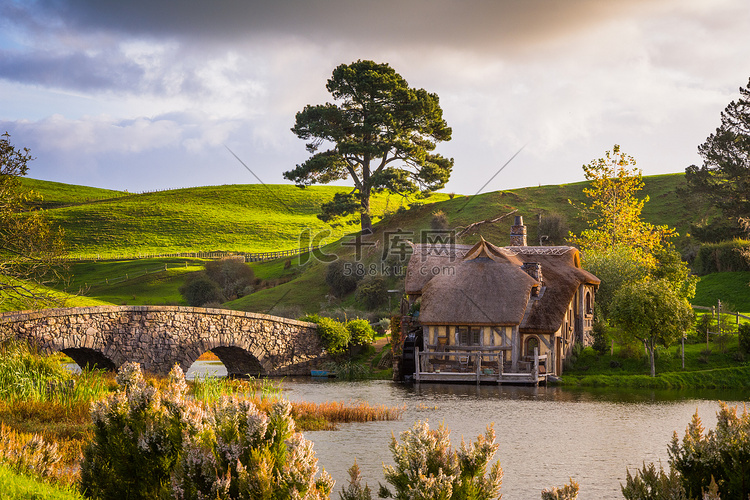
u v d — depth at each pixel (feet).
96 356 123.95
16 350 98.84
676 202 330.95
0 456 40.32
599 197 232.94
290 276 287.89
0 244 115.75
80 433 67.05
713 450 35.32
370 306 234.17
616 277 187.52
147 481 34.96
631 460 69.72
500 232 302.86
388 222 325.21
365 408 96.02
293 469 31.53
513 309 144.66
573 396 121.80
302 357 164.86
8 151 117.29
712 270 239.09
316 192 513.45
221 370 175.32
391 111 255.09
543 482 60.70
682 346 148.66
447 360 149.59
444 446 34.19
